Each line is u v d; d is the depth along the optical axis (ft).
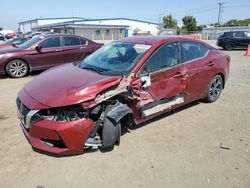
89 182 9.32
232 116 15.62
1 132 13.00
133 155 11.02
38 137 10.21
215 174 9.86
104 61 13.50
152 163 10.49
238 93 20.63
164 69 12.98
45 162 10.44
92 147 10.88
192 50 15.39
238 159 10.89
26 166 10.18
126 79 11.38
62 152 10.19
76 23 170.81
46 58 27.78
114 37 177.99
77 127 9.97
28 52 26.63
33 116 9.98
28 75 27.94
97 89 10.39
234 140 12.57
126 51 13.46
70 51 29.17
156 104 13.01
